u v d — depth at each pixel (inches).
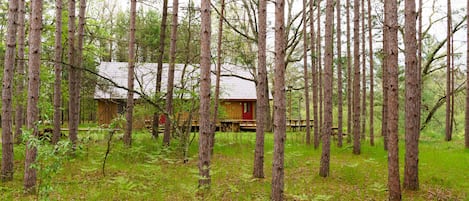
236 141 639.1
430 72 878.4
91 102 1018.1
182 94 551.5
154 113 568.7
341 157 534.0
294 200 300.4
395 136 300.7
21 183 320.8
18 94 506.6
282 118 263.3
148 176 351.3
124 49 1266.0
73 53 465.4
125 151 462.9
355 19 573.3
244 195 306.7
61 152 248.1
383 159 509.4
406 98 338.6
